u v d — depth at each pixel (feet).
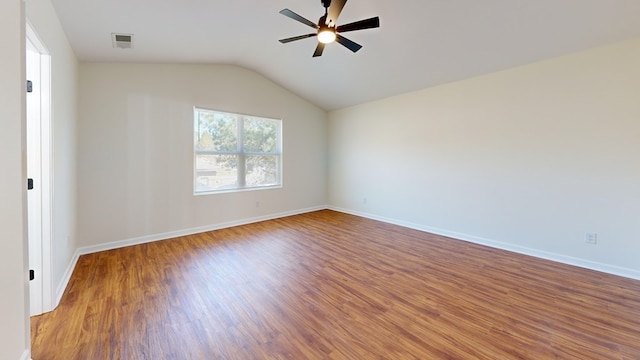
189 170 13.84
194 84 13.89
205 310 7.02
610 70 9.16
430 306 7.27
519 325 6.44
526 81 11.04
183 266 9.85
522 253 11.37
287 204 18.52
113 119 11.62
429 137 14.55
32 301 6.67
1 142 4.24
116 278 8.82
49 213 6.84
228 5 8.68
